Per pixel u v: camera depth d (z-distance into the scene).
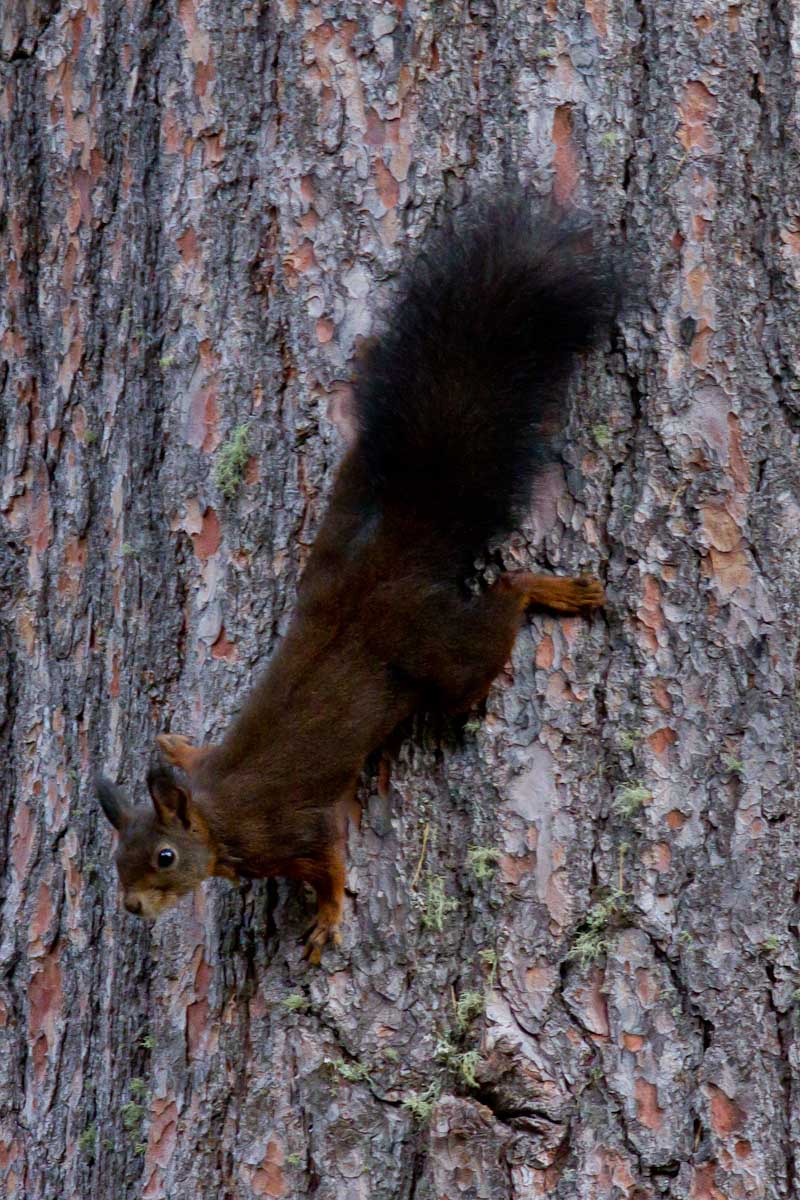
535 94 7.96
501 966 7.46
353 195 7.95
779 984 7.62
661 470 7.79
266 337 8.01
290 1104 7.41
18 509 8.87
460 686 7.48
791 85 8.10
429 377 7.66
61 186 8.81
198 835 7.42
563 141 7.96
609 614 7.70
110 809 7.71
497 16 7.99
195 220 8.21
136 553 8.29
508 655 7.54
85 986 8.55
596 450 7.79
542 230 7.83
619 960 7.53
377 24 7.99
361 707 7.44
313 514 7.86
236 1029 7.59
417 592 7.48
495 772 7.56
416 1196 7.29
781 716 7.74
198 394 8.11
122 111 8.63
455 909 7.50
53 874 8.68
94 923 8.56
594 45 8.00
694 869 7.62
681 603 7.73
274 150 8.09
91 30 8.77
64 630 8.70
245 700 7.80
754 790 7.68
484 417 7.62
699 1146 7.47
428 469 7.58
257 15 8.20
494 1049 7.35
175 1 8.40
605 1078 7.45
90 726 8.59
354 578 7.54
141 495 8.31
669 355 7.85
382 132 7.96
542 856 7.54
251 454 7.96
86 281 8.73
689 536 7.77
